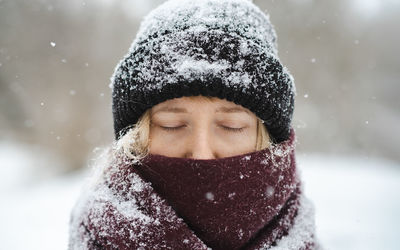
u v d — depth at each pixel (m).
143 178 1.28
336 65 14.98
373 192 5.44
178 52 1.21
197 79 1.17
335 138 14.13
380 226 4.05
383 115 15.44
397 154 13.34
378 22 15.98
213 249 1.25
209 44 1.21
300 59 14.09
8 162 11.38
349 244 3.61
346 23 14.79
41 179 10.53
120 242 1.19
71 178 8.49
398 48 16.06
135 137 1.32
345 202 4.97
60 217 5.23
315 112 14.41
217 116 1.26
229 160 1.23
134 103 1.29
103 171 1.41
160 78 1.21
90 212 1.30
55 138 12.48
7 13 12.50
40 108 12.81
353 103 15.02
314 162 7.85
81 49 12.94
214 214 1.23
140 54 1.29
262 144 1.34
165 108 1.26
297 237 1.35
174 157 1.24
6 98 12.75
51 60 12.82
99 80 12.96
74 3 12.86
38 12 12.72
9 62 12.62
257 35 1.33
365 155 13.59
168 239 1.18
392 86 16.02
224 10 1.30
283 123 1.35
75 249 1.37
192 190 1.23
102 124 12.79
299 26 13.48
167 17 1.30
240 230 1.24
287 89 1.35
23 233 4.57
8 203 6.16
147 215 1.22
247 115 1.29
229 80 1.19
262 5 5.66
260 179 1.26
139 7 11.96
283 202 1.33
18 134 12.93
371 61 15.80
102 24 12.95
